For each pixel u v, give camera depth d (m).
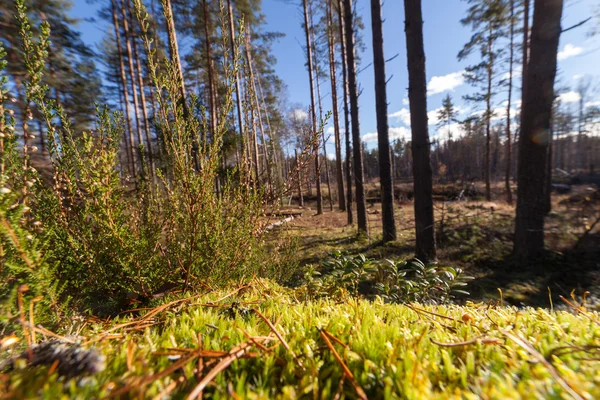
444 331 1.01
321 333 0.81
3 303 0.85
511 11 12.48
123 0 12.39
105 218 1.56
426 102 5.76
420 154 5.80
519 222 5.47
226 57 1.91
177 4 11.68
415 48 5.68
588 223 6.29
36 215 1.40
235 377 0.72
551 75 5.17
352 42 8.96
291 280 3.88
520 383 0.64
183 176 1.71
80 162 1.48
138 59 13.70
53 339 0.96
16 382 0.62
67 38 10.84
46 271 1.04
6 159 1.11
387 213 8.19
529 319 1.07
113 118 1.63
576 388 0.62
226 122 1.99
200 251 1.83
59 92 11.23
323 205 24.69
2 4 7.21
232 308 1.21
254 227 2.23
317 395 0.66
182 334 0.95
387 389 0.63
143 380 0.59
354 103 9.27
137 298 1.73
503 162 35.66
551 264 4.98
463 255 5.97
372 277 3.76
